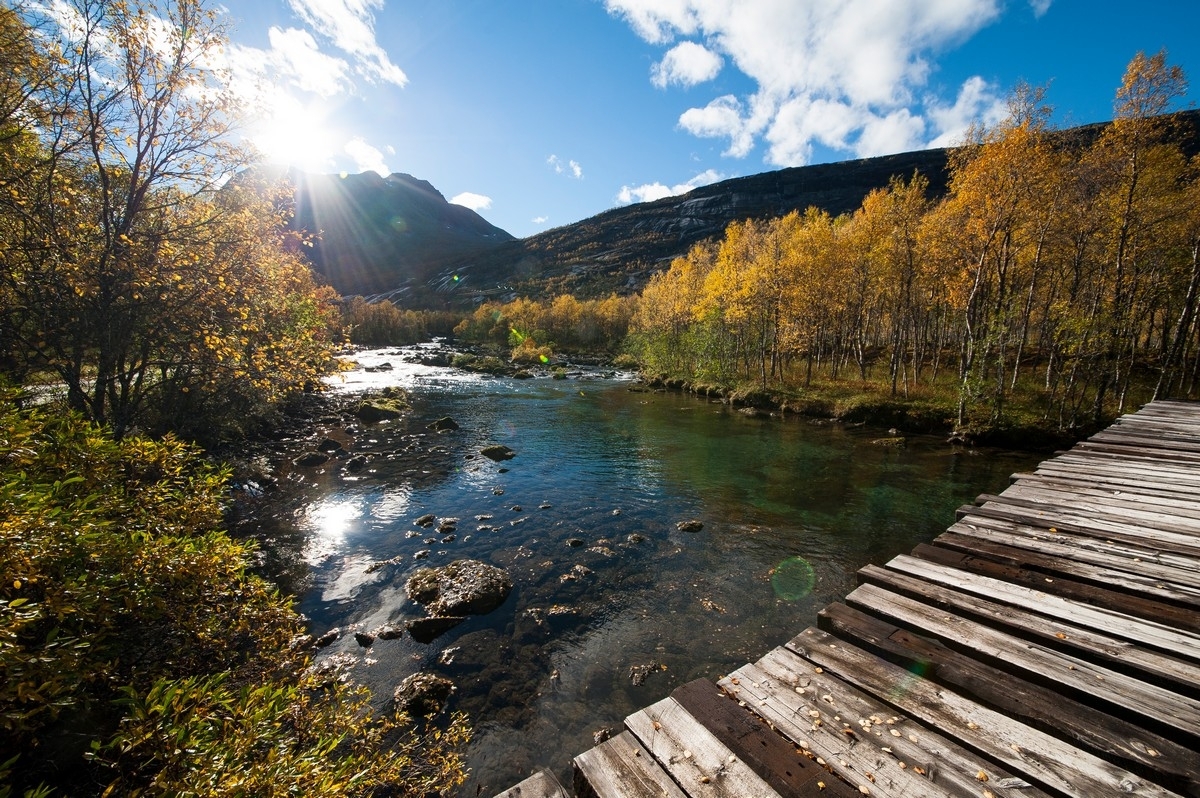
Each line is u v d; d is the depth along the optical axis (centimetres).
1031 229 2436
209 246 1169
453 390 3897
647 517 1432
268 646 557
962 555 494
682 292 4841
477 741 655
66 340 1014
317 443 2133
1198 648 323
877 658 341
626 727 293
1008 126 2188
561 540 1273
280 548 1175
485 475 1788
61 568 371
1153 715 271
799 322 3862
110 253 978
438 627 882
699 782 252
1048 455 2105
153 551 438
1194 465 829
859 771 253
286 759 314
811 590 1045
